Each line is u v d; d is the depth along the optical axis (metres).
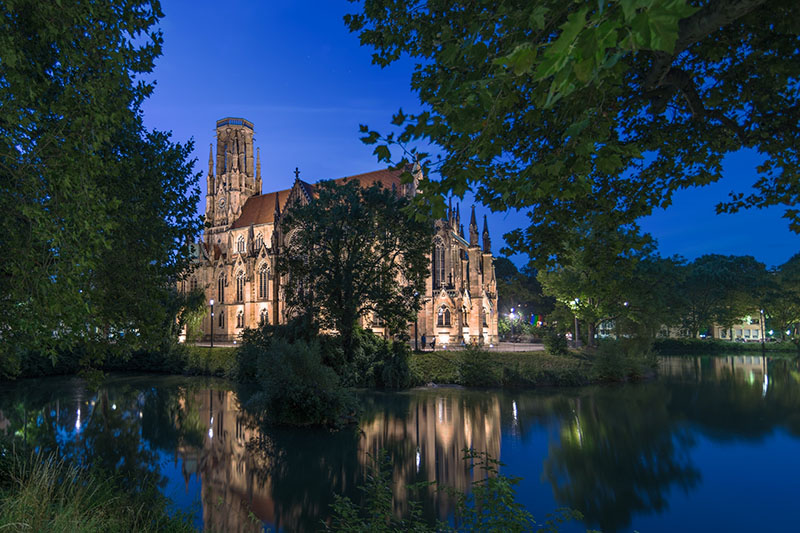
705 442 30.88
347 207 49.47
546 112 7.85
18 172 9.06
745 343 106.06
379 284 51.72
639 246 10.29
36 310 9.62
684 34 5.32
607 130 5.93
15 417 38.75
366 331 56.75
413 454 28.84
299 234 52.22
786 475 24.92
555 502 21.88
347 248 50.88
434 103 4.78
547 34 4.72
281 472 25.84
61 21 9.52
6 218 9.78
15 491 8.97
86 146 9.27
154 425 36.38
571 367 54.44
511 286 114.75
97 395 49.69
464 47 4.20
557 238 10.52
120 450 29.36
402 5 9.70
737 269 120.31
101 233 9.51
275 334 52.38
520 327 108.88
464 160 5.14
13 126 8.87
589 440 31.39
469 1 7.84
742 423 35.66
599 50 2.70
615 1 2.65
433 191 5.15
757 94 8.36
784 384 53.75
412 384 52.12
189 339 71.75
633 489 23.23
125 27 10.80
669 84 7.96
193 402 45.56
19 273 9.78
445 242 74.69
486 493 10.77
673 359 87.12
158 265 16.86
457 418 37.66
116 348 16.00
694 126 9.39
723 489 23.19
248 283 87.44
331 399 34.72
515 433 33.22
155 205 16.84
